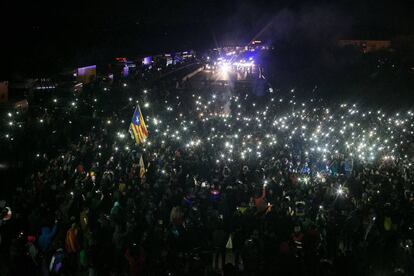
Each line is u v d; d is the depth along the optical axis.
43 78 40.69
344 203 14.40
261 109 32.59
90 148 19.59
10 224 12.24
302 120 29.17
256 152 21.05
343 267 10.56
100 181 15.92
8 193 16.27
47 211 12.56
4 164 18.70
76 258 11.12
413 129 28.97
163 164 18.14
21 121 23.44
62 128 23.12
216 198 14.87
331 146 23.94
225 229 13.09
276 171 17.81
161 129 25.73
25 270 10.38
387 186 16.27
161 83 45.56
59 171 16.28
